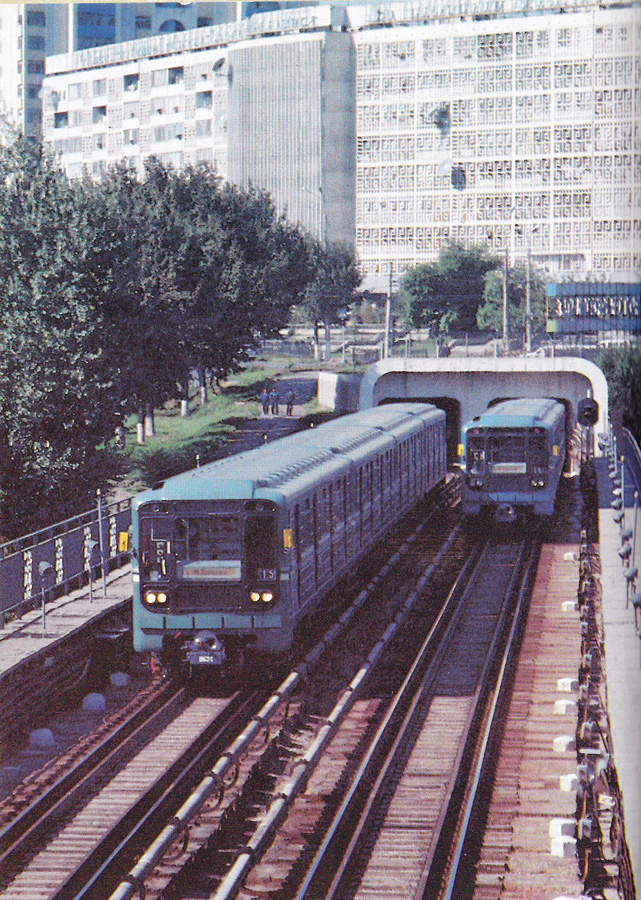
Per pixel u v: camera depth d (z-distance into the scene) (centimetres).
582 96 19425
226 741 3309
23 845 2598
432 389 10662
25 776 3028
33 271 6106
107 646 3891
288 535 3628
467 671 4041
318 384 12675
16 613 3994
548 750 3269
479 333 14825
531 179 19800
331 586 4475
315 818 2769
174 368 8119
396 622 4622
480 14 19925
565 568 5888
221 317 9206
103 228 6322
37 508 5875
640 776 2630
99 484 6184
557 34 19512
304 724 3469
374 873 2503
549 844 2666
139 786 2948
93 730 3400
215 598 3616
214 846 2631
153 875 2470
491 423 6366
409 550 6419
